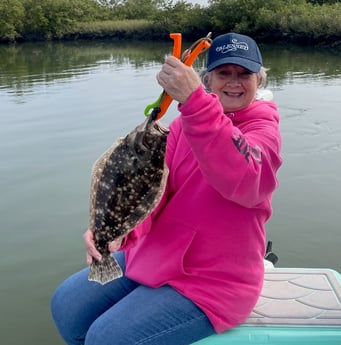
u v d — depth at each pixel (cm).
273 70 2214
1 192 837
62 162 1003
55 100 1716
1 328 490
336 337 257
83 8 5425
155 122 229
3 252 629
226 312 252
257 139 239
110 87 1948
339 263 576
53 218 721
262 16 3594
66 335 281
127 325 245
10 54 3731
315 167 953
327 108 1480
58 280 567
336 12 3306
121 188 237
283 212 716
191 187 257
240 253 254
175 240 258
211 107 215
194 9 4412
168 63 215
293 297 289
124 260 295
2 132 1294
